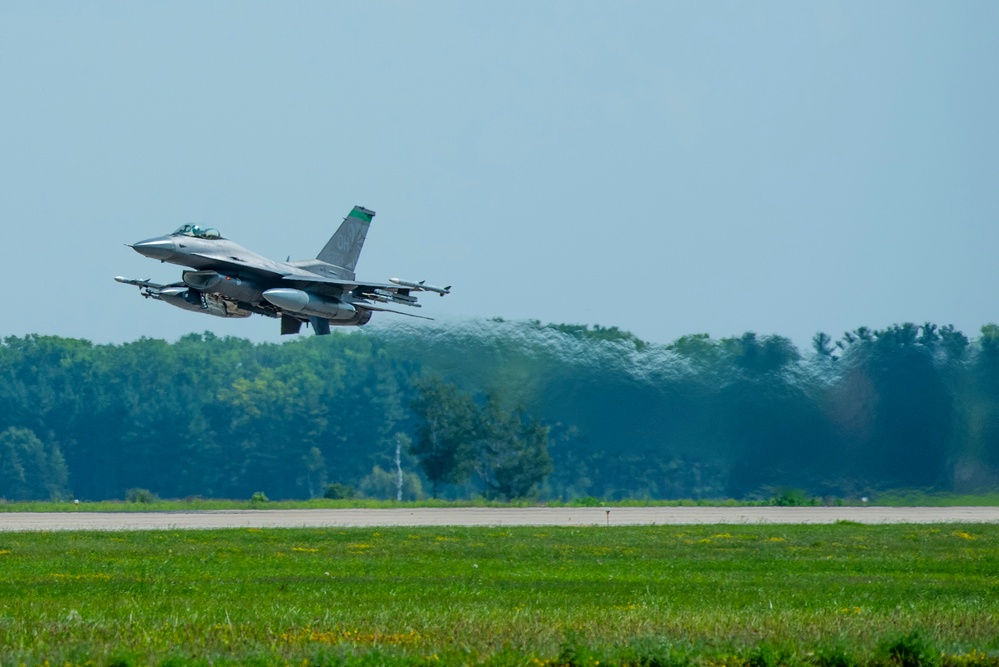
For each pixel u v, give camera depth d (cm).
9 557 10056
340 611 6675
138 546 11175
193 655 5359
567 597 7769
